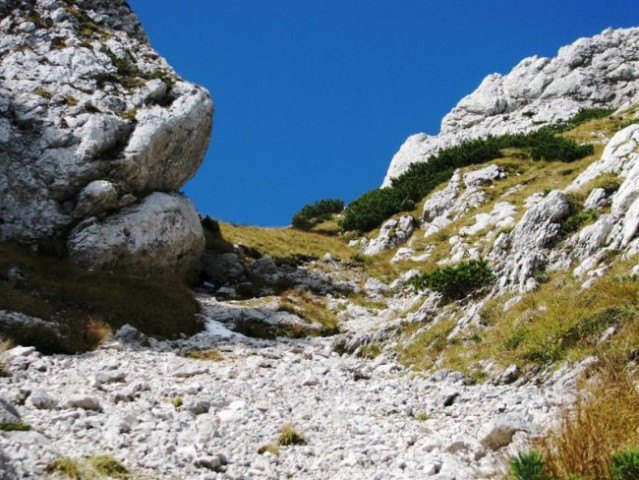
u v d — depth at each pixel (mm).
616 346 15375
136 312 24422
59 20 34406
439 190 57781
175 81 34188
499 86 96750
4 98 30000
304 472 10742
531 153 59219
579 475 8242
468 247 43344
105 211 28281
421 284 27281
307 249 48312
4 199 27250
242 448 11547
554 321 17969
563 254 22797
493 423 11234
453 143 88750
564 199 25484
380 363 21469
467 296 23719
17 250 25891
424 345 21594
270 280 37281
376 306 37188
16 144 28688
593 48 95125
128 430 11688
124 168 29234
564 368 15797
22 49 32312
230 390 15852
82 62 32438
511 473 8445
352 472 10656
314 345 25719
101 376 15453
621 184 25125
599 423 8953
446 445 11500
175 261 30219
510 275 23391
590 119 75250
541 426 11102
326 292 38094
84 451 10250
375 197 60844
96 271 26547
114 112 30969
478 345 19578
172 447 10922
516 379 16734
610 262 20297
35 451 9586
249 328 27797
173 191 32406
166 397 14617
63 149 28828
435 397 15844
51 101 30359
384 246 51750
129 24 37281
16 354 17000
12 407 11195
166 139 31062
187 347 22453
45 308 21875
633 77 90250
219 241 40375
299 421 13617
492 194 52438
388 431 13047
